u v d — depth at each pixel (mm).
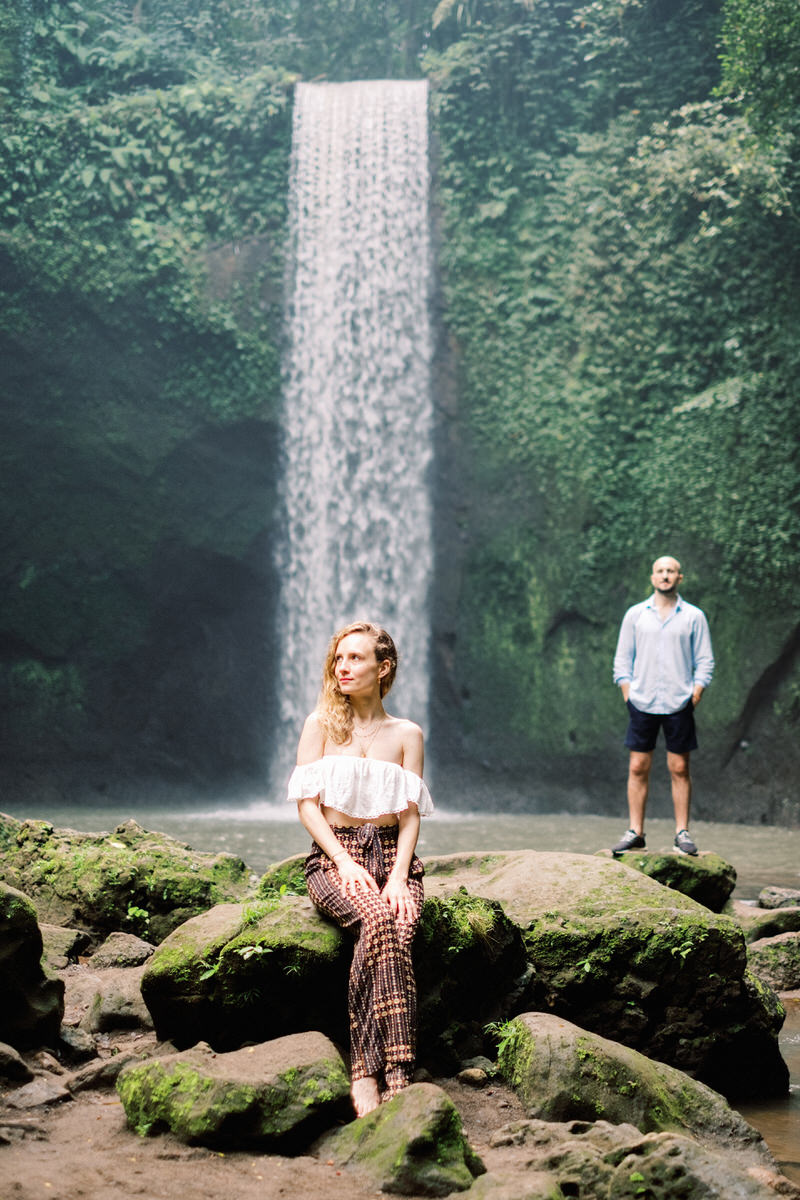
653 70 18078
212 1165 2988
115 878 5629
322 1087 3217
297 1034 3502
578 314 17938
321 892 3689
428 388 18766
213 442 18688
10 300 17688
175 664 19047
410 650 18562
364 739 3941
